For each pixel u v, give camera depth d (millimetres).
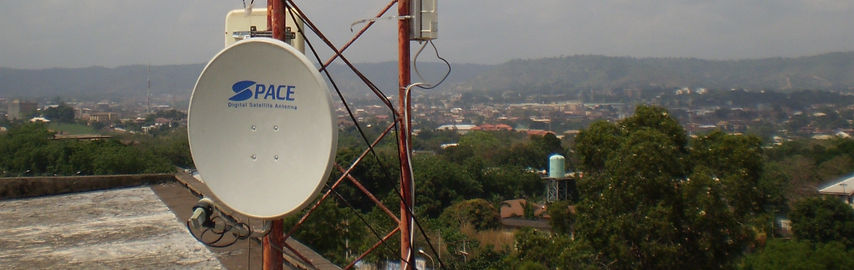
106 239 7422
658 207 18328
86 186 10805
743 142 20078
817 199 29828
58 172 39031
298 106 3941
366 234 19922
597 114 192625
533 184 49812
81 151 39625
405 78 5059
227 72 4051
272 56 3920
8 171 39844
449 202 41656
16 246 7121
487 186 47406
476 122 167875
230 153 4102
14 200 10008
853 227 27625
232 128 4094
